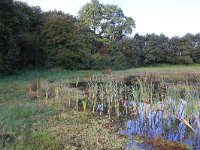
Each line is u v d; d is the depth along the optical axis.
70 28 42.75
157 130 11.91
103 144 10.04
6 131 10.07
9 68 30.81
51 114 13.91
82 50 45.12
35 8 45.81
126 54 60.81
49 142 9.20
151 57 65.38
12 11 31.00
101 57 51.03
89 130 11.58
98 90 19.52
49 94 18.48
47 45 41.69
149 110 14.09
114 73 39.53
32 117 13.02
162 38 67.12
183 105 12.95
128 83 25.75
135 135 11.27
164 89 18.72
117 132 11.64
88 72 40.19
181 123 12.50
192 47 68.69
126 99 17.06
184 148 10.02
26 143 9.14
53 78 30.30
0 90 20.73
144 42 67.19
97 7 70.88
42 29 42.97
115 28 72.12
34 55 38.78
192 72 42.28
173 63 67.50
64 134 10.87
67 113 14.30
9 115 12.36
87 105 16.30
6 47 29.94
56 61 42.06
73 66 43.84
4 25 29.06
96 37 66.12
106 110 15.33
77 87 23.50
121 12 74.12
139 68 57.84
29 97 17.94
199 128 11.21
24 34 35.38
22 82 25.52
